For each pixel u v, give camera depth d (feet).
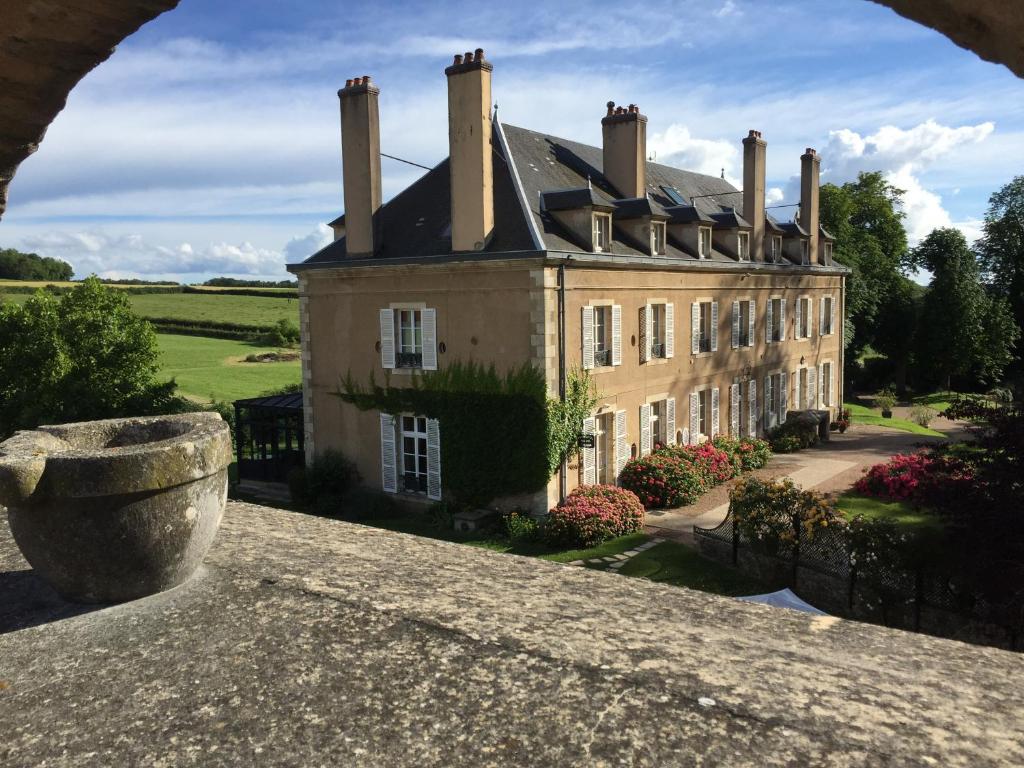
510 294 59.77
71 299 88.48
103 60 13.96
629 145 76.69
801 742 6.74
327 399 71.05
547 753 6.72
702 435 83.41
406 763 6.72
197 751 7.04
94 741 7.27
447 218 67.15
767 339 95.76
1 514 15.60
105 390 85.97
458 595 10.58
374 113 65.92
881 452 92.99
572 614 9.93
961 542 38.63
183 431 11.71
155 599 10.43
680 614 10.14
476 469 62.69
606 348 67.05
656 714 7.24
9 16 12.67
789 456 91.15
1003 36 8.90
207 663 8.61
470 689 7.83
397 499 67.26
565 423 61.21
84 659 8.83
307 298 71.20
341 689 7.94
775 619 10.09
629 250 69.62
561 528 57.11
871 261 140.97
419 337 65.82
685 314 78.13
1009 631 36.14
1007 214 166.71
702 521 63.31
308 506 68.69
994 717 7.25
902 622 40.81
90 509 9.70
